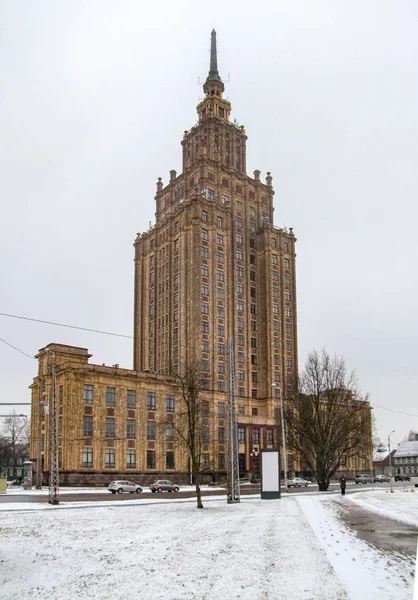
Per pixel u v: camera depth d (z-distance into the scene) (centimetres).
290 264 13300
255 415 11931
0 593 1315
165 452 9738
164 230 12681
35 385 10000
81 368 8981
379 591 1210
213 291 11719
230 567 1534
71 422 8688
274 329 12519
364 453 10150
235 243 12562
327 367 7988
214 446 10781
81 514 3556
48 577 1488
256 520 2994
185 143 13738
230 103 13838
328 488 8219
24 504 4528
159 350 12219
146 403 9650
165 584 1348
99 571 1541
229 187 12938
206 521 2964
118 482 7106
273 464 5312
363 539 2091
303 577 1377
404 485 9294
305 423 7675
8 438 13712
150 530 2533
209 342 11456
